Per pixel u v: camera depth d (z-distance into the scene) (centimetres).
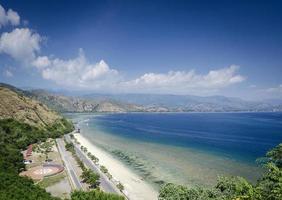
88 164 12000
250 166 11969
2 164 8638
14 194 5862
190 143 19212
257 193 4009
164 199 5394
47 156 13062
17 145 14788
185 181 9694
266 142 19688
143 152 15475
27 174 10150
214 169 11456
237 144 18788
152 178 10106
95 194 6319
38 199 6022
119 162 12756
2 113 18662
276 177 3984
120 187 8594
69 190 8469
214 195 4972
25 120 19788
